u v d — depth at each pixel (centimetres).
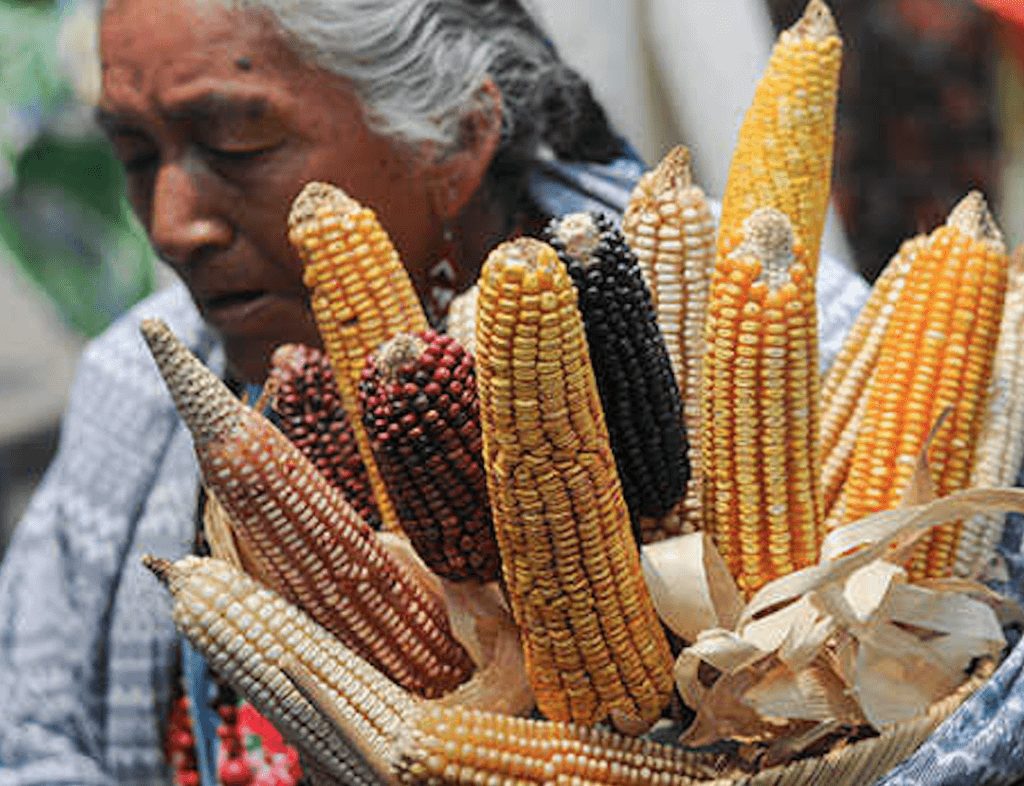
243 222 244
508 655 213
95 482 316
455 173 257
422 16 246
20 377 832
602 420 194
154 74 238
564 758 203
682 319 217
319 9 237
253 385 262
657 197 217
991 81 520
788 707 204
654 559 206
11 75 558
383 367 198
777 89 220
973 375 212
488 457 192
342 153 245
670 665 211
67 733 320
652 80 427
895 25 516
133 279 583
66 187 574
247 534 204
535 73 271
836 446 230
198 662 288
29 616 323
